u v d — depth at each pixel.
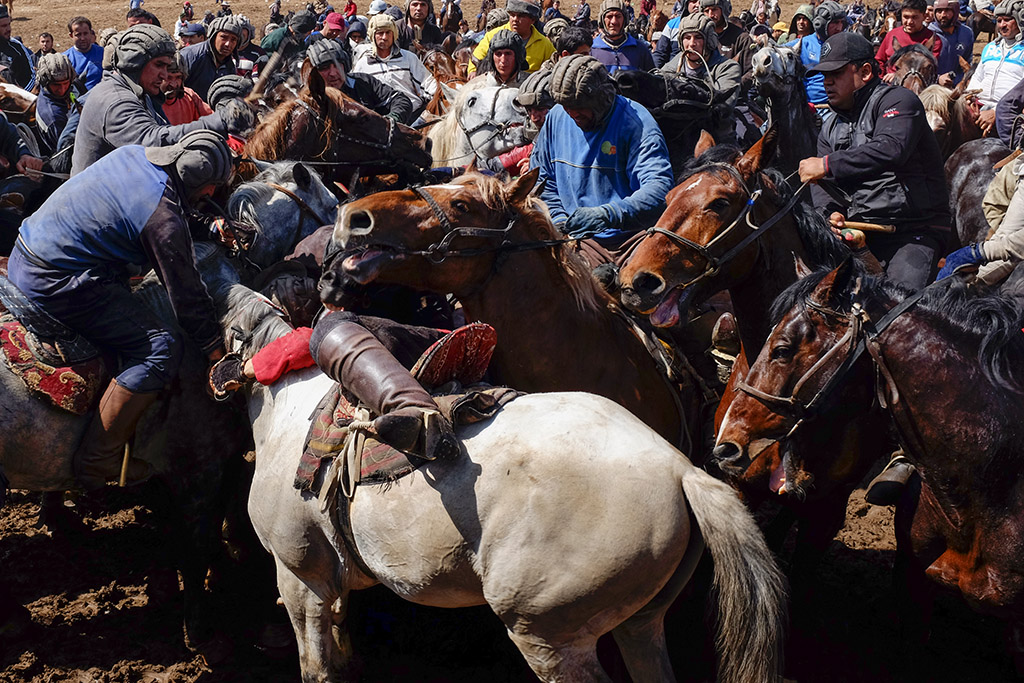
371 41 9.34
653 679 3.01
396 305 4.45
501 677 3.92
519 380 3.57
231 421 4.04
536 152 4.54
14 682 3.96
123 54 4.77
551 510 2.75
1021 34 8.64
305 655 3.46
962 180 6.75
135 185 3.67
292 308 3.95
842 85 4.57
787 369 3.22
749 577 2.70
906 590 3.66
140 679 3.99
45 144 7.83
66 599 4.54
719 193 3.54
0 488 3.85
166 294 3.96
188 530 4.07
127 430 3.87
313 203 4.49
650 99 6.26
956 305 3.09
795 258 3.70
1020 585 3.11
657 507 2.72
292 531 3.28
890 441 3.56
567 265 3.57
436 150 7.14
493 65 7.74
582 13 11.52
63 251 3.68
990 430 3.03
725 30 9.95
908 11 10.45
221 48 8.24
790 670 3.89
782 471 3.31
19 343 3.79
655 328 3.89
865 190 4.66
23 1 30.61
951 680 3.82
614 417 2.90
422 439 2.85
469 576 2.91
